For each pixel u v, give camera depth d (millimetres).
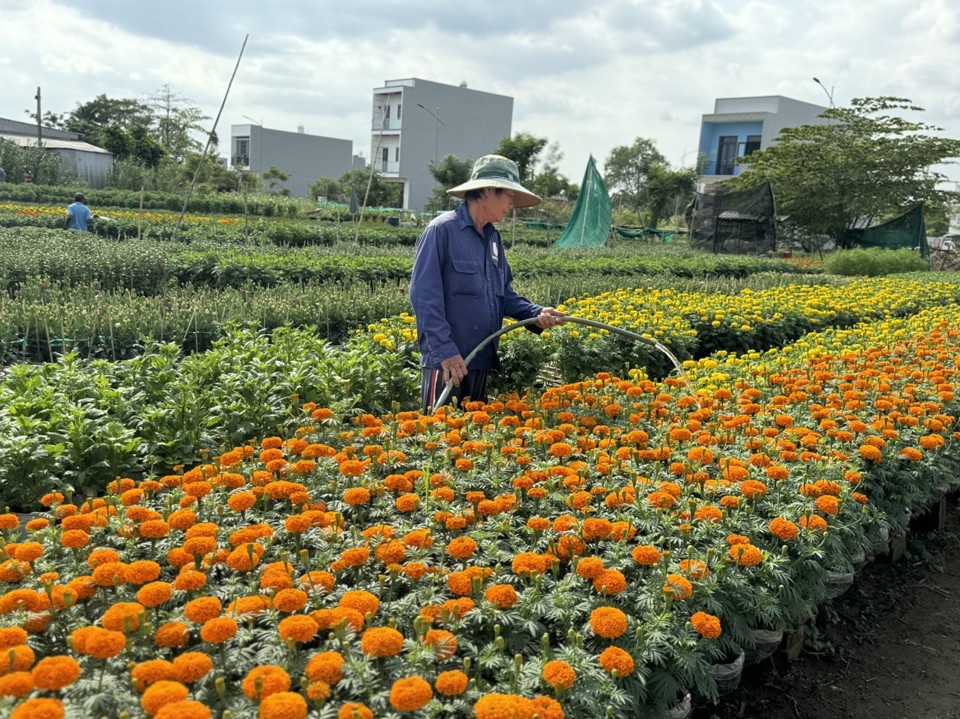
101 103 83000
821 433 4488
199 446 4512
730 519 3266
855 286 14844
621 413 4723
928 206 36438
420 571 2541
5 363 7746
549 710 1937
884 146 35062
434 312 4520
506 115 72062
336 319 10039
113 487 3299
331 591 2562
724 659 3023
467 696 2141
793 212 36688
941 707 3334
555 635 2572
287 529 2756
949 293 14258
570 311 8945
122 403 4711
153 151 53812
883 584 4359
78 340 7820
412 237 28391
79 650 2041
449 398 4879
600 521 2809
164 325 8492
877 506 4207
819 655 3625
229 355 5688
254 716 1957
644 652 2482
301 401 5191
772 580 3137
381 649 2084
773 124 54188
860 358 6500
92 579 2422
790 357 6730
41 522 2906
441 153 69062
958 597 4281
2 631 2057
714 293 13914
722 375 5492
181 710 1720
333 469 3521
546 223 42156
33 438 4098
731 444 4145
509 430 4059
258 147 72312
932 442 4418
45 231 16969
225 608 2473
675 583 2615
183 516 2775
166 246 13562
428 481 3195
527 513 3344
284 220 35031
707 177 55344
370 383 5566
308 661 2168
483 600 2480
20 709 1659
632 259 20969
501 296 5031
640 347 7562
